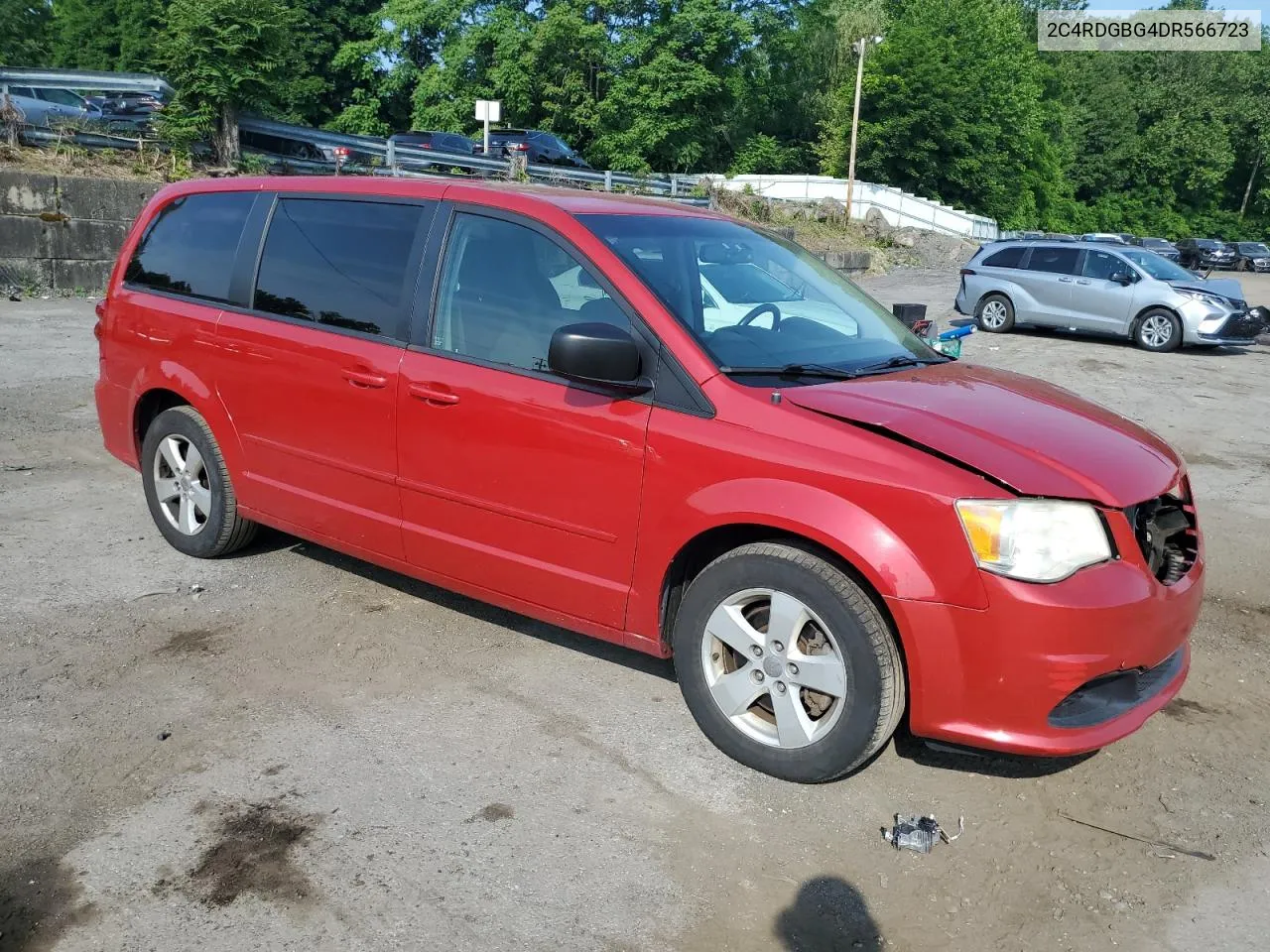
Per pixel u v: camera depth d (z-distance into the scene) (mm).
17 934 2469
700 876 2770
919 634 2859
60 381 8977
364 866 2756
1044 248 16500
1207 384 12297
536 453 3510
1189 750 3547
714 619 3270
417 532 3928
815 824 3018
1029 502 2820
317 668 3895
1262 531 6367
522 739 3436
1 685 3658
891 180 45688
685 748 3412
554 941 2504
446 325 3805
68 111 18766
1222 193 72375
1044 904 2713
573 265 3541
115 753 3258
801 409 3127
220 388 4555
